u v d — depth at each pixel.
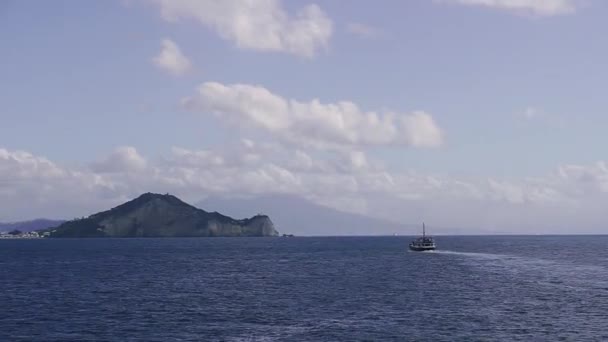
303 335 64.50
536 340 61.78
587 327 68.31
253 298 94.31
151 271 153.12
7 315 77.88
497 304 86.12
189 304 87.31
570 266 162.50
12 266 173.50
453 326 69.12
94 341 62.12
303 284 116.19
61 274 143.38
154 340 62.50
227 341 61.69
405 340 61.81
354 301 90.38
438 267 160.25
